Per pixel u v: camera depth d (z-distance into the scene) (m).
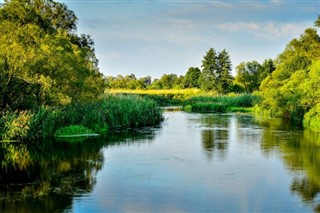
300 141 29.89
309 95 40.81
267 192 16.44
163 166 21.27
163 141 30.19
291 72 57.44
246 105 73.06
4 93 31.08
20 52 30.55
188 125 42.22
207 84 114.81
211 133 35.22
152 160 22.92
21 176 18.98
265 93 56.84
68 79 33.91
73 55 35.38
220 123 44.59
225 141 30.27
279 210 14.30
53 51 32.62
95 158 23.44
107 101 40.34
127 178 18.66
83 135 32.88
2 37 31.67
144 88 131.50
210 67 116.56
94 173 19.62
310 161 22.38
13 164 21.75
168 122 45.78
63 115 33.50
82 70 35.50
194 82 141.25
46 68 32.47
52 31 40.97
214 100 77.62
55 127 32.56
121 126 39.91
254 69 123.81
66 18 45.88
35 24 37.47
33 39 33.31
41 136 31.25
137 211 14.20
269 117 53.41
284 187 17.17
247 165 21.47
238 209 14.41
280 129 38.06
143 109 42.84
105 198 15.55
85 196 15.84
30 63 31.45
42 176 19.00
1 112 30.58
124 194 16.12
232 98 75.00
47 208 14.34
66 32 44.12
